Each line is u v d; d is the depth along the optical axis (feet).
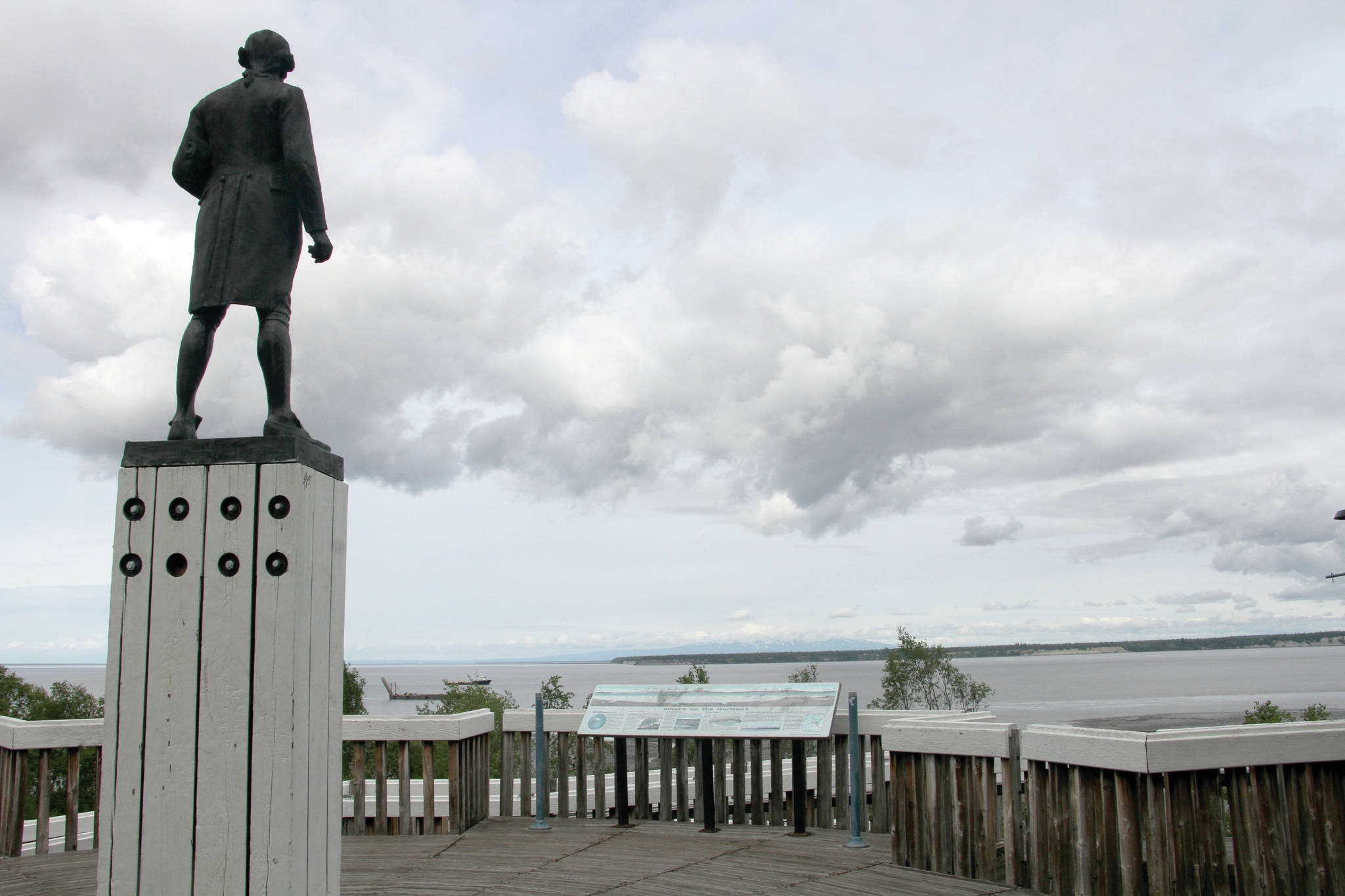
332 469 14.29
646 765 26.50
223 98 14.92
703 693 25.57
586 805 26.76
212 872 12.42
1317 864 16.66
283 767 12.50
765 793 27.71
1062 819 17.47
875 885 18.81
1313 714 130.62
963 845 19.38
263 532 12.91
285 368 14.25
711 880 19.40
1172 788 15.76
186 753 12.64
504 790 27.09
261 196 14.48
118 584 13.06
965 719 22.98
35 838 23.62
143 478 13.19
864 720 24.80
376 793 24.47
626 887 18.98
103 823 12.67
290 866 12.39
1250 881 16.16
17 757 22.54
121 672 12.88
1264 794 16.58
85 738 23.50
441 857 21.77
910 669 197.77
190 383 14.16
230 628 12.78
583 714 26.20
